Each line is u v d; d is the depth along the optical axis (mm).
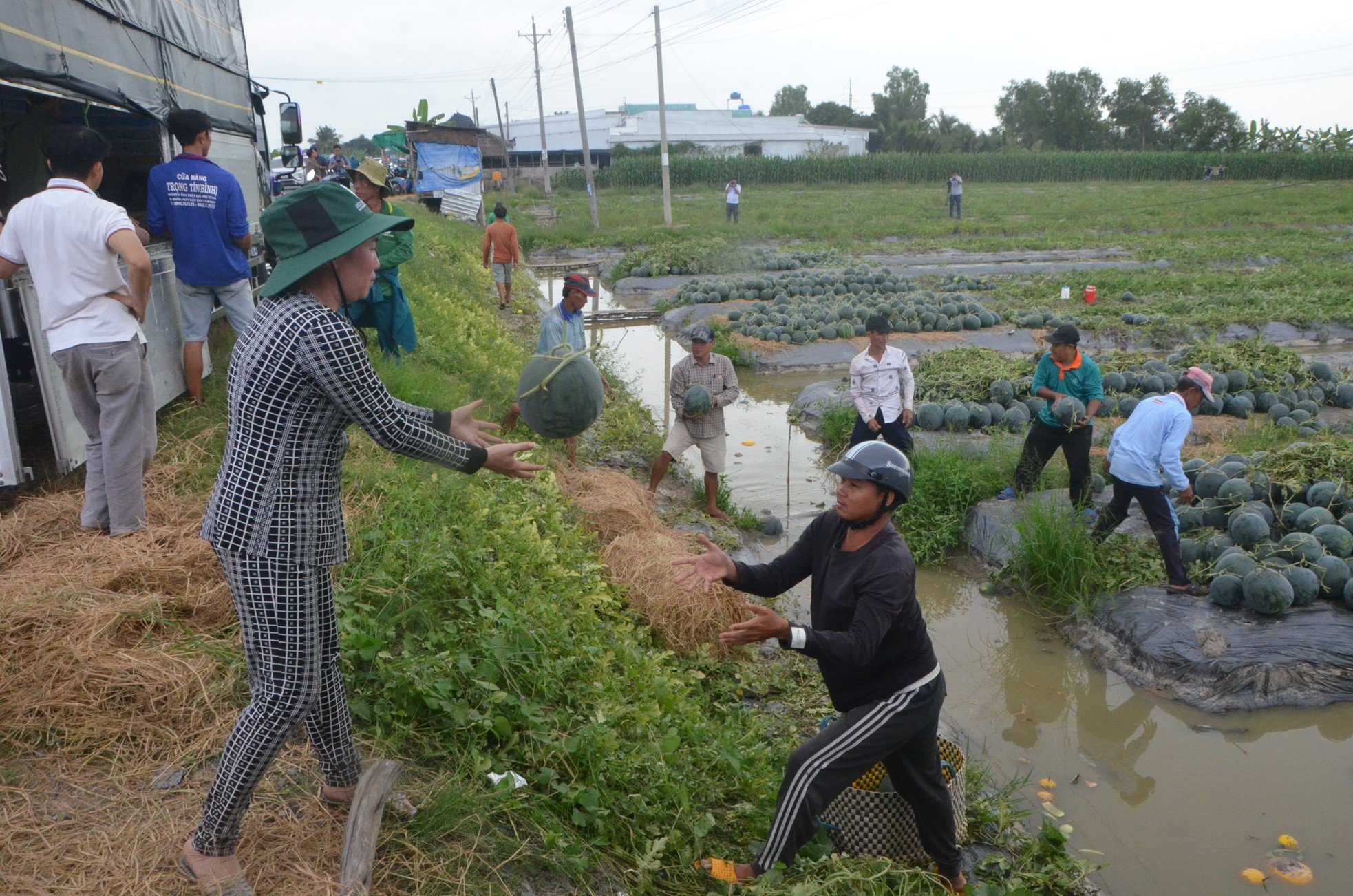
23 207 4758
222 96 9641
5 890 2938
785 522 9688
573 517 7594
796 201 50781
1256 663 6688
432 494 6344
